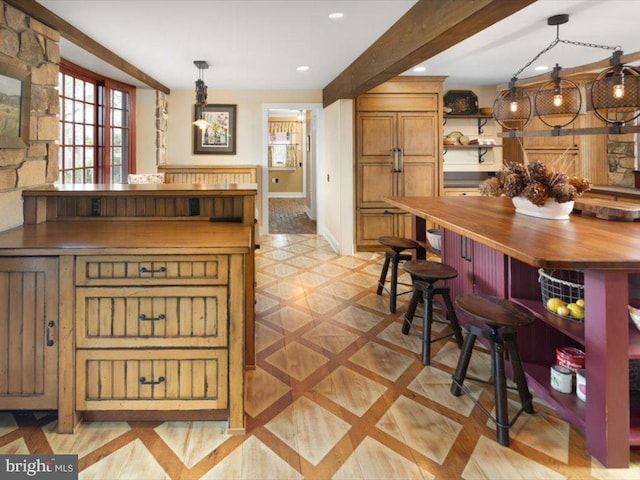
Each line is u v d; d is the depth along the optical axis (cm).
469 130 615
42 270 183
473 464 170
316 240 641
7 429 191
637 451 177
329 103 588
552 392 204
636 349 169
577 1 290
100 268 184
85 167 459
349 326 316
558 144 564
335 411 207
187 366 189
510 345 201
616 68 261
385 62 334
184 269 186
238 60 432
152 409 191
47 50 268
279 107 642
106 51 385
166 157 623
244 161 645
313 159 821
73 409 188
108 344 186
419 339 293
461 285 312
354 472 166
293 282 430
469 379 227
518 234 209
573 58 442
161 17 301
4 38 224
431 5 251
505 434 181
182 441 185
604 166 560
